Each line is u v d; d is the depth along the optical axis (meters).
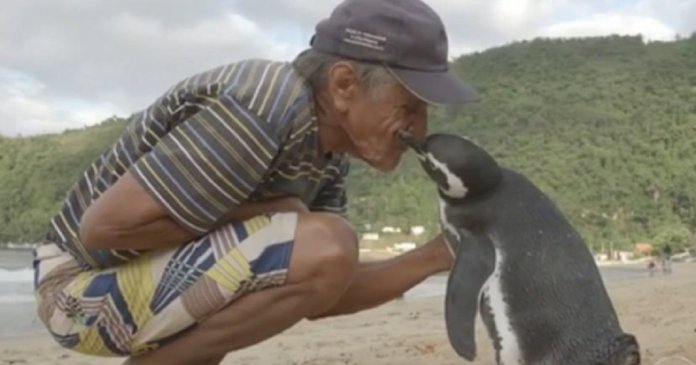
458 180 1.71
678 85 70.62
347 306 2.00
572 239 1.70
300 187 1.84
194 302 1.75
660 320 5.62
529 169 57.22
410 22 1.71
